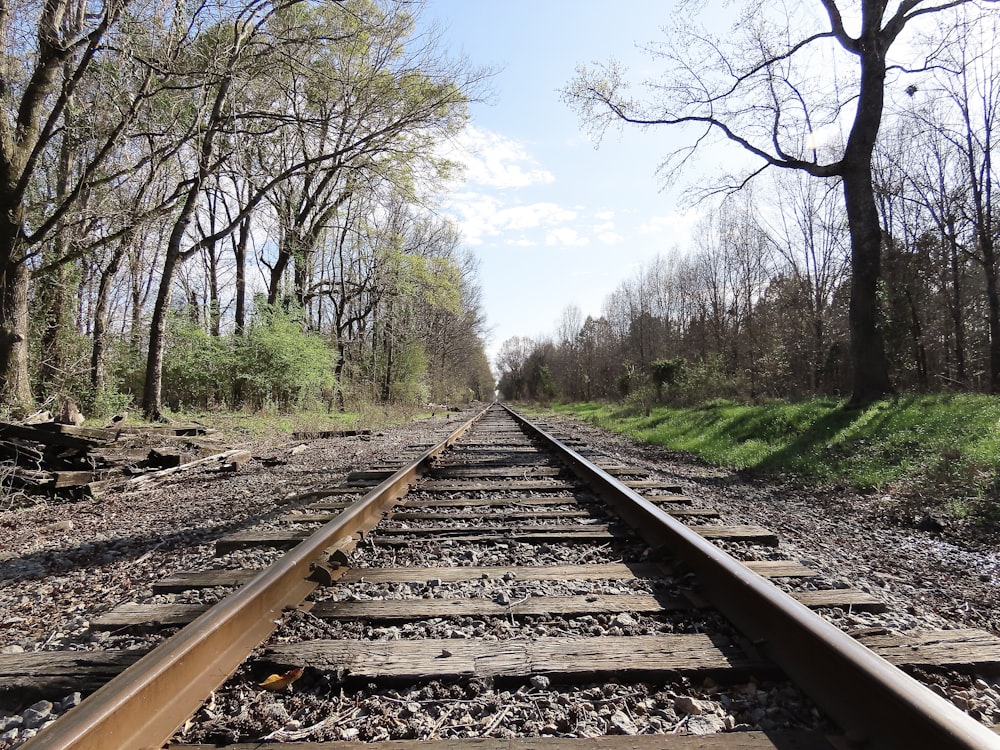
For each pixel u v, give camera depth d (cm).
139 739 191
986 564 446
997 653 256
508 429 1852
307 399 2295
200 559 440
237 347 2097
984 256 2022
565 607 319
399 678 240
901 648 262
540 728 207
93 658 265
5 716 234
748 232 3444
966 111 1942
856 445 989
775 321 3038
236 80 1476
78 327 1630
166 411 1700
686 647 265
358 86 1831
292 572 341
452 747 192
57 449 793
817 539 507
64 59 1112
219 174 1736
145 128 1447
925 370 2097
